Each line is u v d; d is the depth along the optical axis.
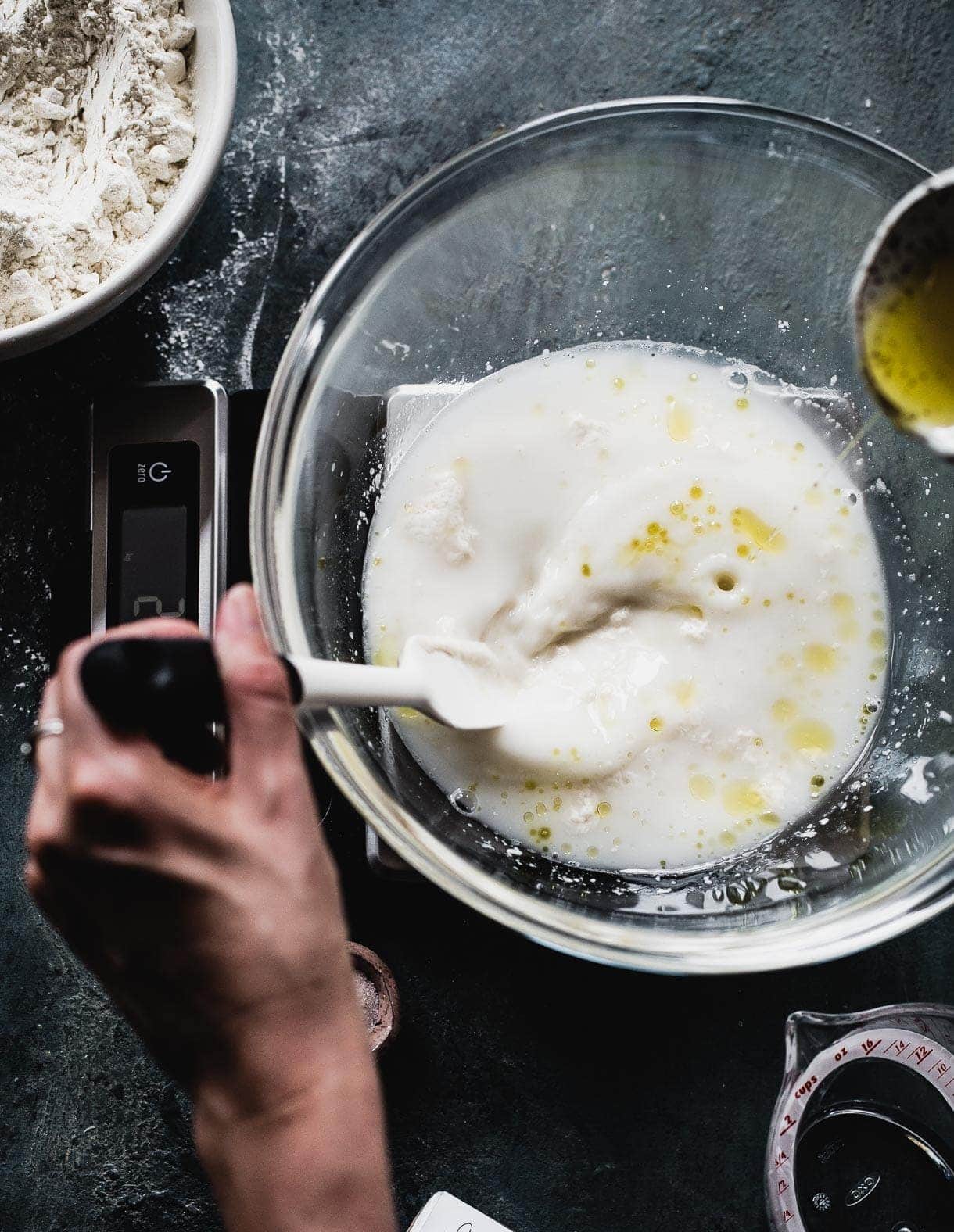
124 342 1.00
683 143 0.86
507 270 0.91
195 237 1.00
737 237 0.91
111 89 0.90
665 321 0.93
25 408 0.99
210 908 0.57
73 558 0.98
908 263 0.63
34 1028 0.96
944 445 0.63
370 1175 0.62
